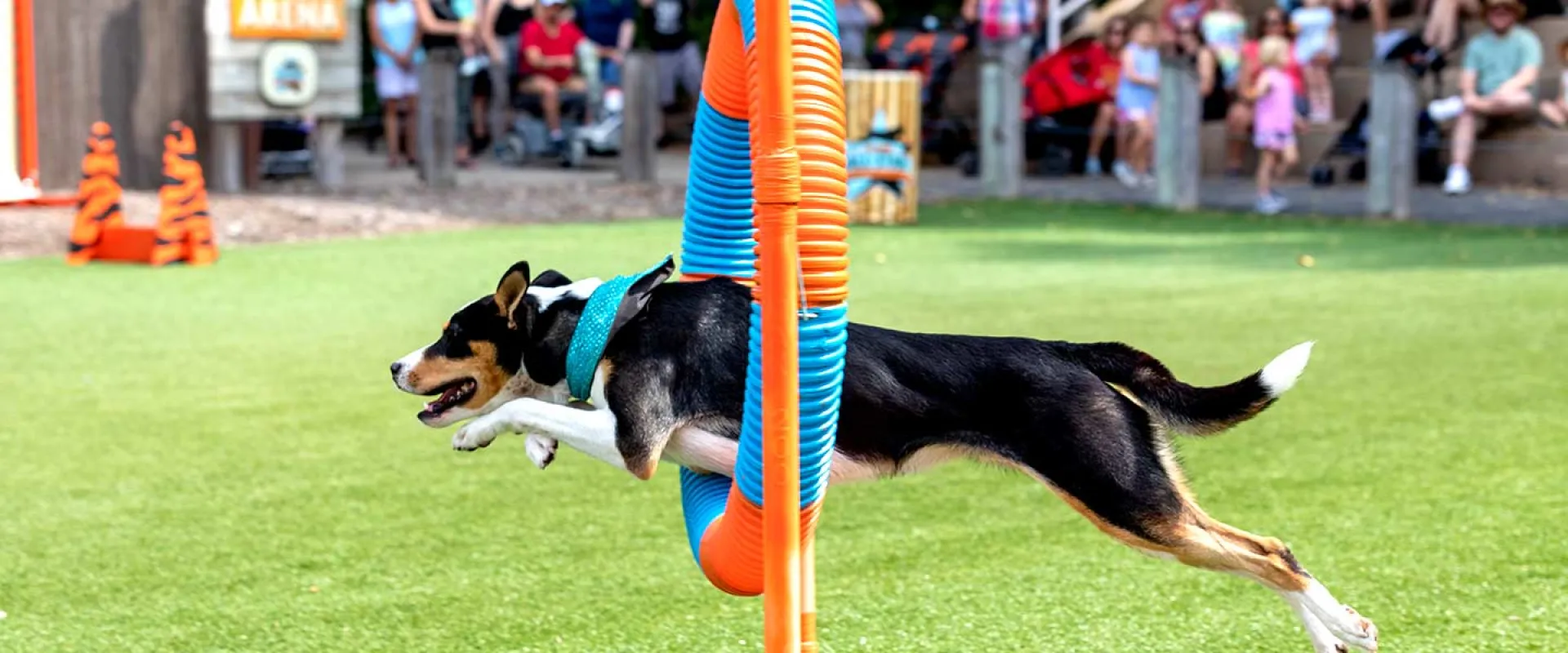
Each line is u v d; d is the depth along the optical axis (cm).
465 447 494
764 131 397
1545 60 2089
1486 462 799
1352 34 2308
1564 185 2014
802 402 432
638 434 477
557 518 721
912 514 725
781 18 395
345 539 687
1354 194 2027
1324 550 666
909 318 1193
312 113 1909
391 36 2228
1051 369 486
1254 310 1234
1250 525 703
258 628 583
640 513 729
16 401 931
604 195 1958
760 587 462
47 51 1814
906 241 1659
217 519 713
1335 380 989
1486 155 2080
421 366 521
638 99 2078
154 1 1878
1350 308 1242
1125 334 1134
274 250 1546
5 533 691
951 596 616
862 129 1780
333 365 1036
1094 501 481
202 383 983
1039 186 2164
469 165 2256
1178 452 508
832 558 662
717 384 480
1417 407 917
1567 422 878
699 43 2703
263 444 841
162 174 1903
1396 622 581
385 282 1360
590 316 489
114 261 1457
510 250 1547
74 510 725
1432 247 1581
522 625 588
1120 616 593
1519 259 1491
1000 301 1277
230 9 1830
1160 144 1956
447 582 634
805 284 427
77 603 607
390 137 2275
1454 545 669
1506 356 1057
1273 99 1883
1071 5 2478
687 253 528
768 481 409
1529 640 561
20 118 1470
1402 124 1800
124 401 935
